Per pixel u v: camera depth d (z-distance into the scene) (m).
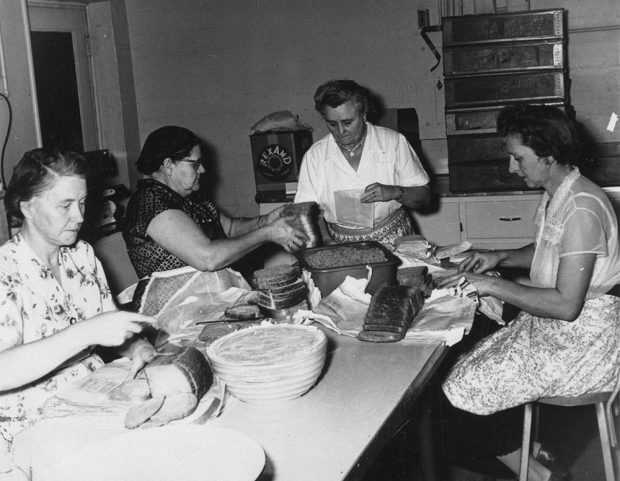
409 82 4.42
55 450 1.35
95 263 1.99
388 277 2.15
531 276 2.30
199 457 1.19
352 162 3.07
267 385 1.47
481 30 3.79
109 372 1.69
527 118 2.13
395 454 2.80
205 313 2.16
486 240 4.02
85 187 1.76
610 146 4.17
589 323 2.15
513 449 2.68
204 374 1.53
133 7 4.79
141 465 1.18
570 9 4.09
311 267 2.15
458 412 3.11
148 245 2.54
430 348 1.80
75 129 4.55
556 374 2.18
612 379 2.18
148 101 4.91
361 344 1.86
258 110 4.75
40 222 1.74
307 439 1.36
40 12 4.25
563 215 2.12
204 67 4.77
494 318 2.14
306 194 3.12
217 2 4.66
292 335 1.64
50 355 1.51
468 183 3.97
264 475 1.24
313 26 4.52
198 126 4.88
